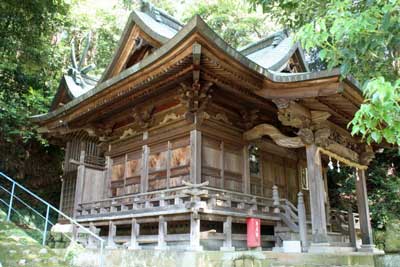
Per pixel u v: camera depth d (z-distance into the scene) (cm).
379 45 414
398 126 345
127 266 737
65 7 966
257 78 770
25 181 1515
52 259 635
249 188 942
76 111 1024
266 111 990
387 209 1430
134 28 984
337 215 1242
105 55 2298
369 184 1552
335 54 465
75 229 1015
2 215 843
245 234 856
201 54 662
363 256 730
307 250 767
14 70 1438
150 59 725
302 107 820
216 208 736
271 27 2294
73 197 1273
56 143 1470
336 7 416
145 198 921
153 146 957
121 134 1080
